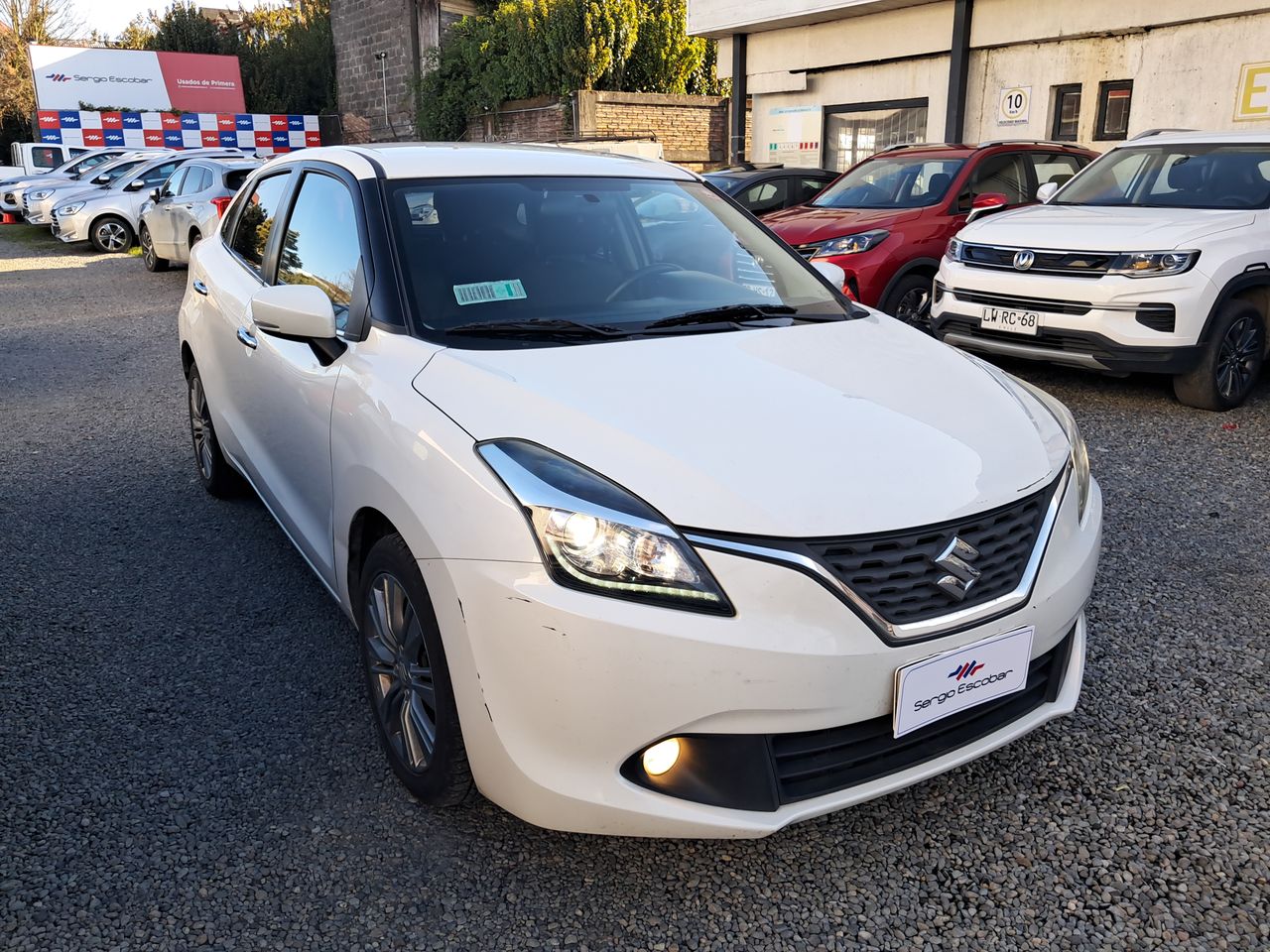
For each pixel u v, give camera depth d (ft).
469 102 74.08
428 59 79.10
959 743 7.68
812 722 6.79
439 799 7.95
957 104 43.68
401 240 9.81
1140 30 37.68
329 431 9.28
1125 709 9.86
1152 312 19.11
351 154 11.33
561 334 9.18
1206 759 9.07
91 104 103.09
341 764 9.00
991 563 7.36
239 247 13.92
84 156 71.61
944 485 7.31
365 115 91.97
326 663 10.75
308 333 9.18
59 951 6.84
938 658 7.04
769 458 7.20
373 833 8.09
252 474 12.78
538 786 6.90
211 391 14.15
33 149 88.38
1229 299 19.61
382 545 8.18
